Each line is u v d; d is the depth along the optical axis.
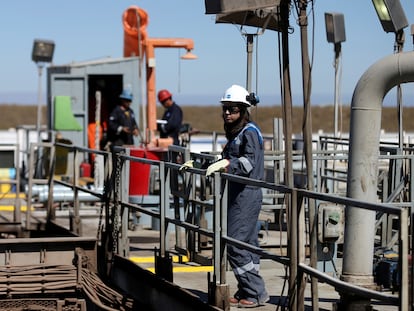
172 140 17.22
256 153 7.51
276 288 8.48
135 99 20.73
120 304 8.66
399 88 10.47
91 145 21.14
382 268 7.67
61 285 8.62
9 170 19.33
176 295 8.05
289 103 6.85
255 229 7.65
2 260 9.04
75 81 20.52
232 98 7.55
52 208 13.32
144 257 10.43
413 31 10.72
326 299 7.96
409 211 9.41
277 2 6.82
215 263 7.41
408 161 10.11
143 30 20.36
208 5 7.03
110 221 10.85
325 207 7.46
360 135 6.96
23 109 95.94
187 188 9.80
